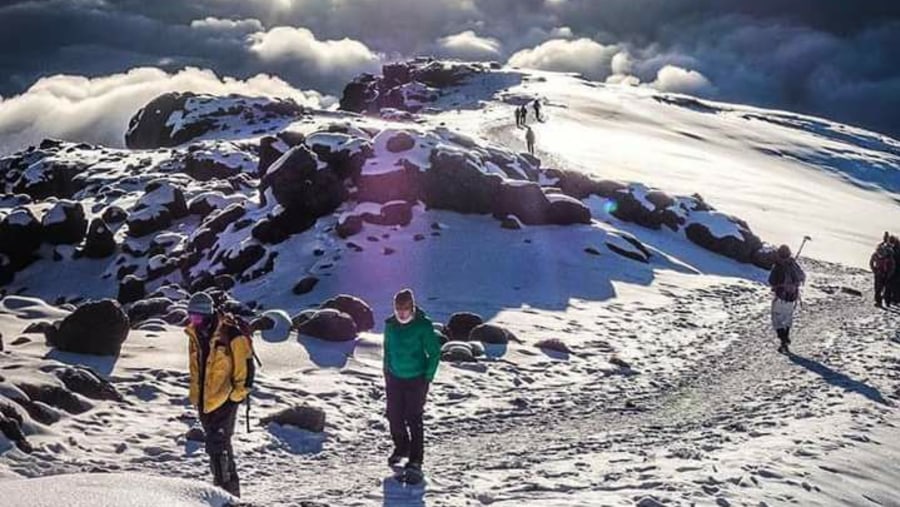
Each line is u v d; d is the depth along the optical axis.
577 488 9.24
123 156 57.88
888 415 13.68
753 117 129.75
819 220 56.78
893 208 80.19
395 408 10.01
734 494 8.92
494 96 109.12
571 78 132.62
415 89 115.19
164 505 6.17
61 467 9.38
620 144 75.06
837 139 127.38
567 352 18.64
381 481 9.66
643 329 22.05
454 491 9.16
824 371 17.22
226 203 39.00
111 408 11.88
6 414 10.06
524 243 28.97
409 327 9.85
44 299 35.12
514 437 12.33
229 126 77.12
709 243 35.78
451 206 30.86
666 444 11.85
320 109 82.50
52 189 55.22
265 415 12.19
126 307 28.97
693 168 68.88
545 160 57.22
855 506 9.24
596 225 32.06
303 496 9.05
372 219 29.38
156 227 38.34
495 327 19.05
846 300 28.47
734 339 21.19
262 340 16.97
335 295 24.72
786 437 11.85
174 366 14.40
